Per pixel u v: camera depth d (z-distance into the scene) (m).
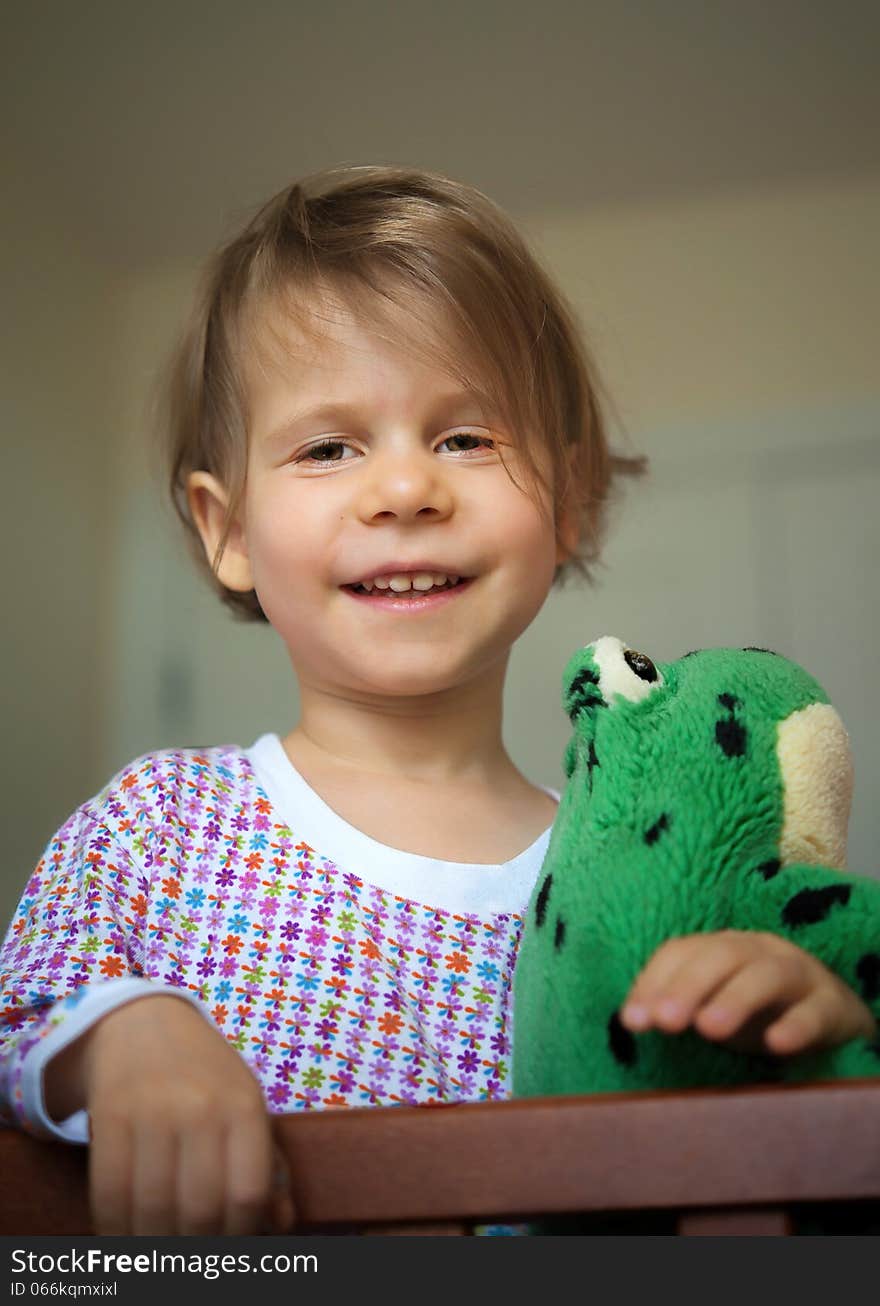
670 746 0.63
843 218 3.32
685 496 3.19
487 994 0.88
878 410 3.18
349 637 0.94
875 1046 0.50
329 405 0.96
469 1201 0.47
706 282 3.33
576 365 1.20
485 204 1.18
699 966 0.49
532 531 0.97
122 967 0.83
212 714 3.25
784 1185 0.45
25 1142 0.52
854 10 2.81
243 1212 0.49
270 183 3.29
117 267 3.55
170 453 1.33
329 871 0.92
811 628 3.06
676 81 3.01
